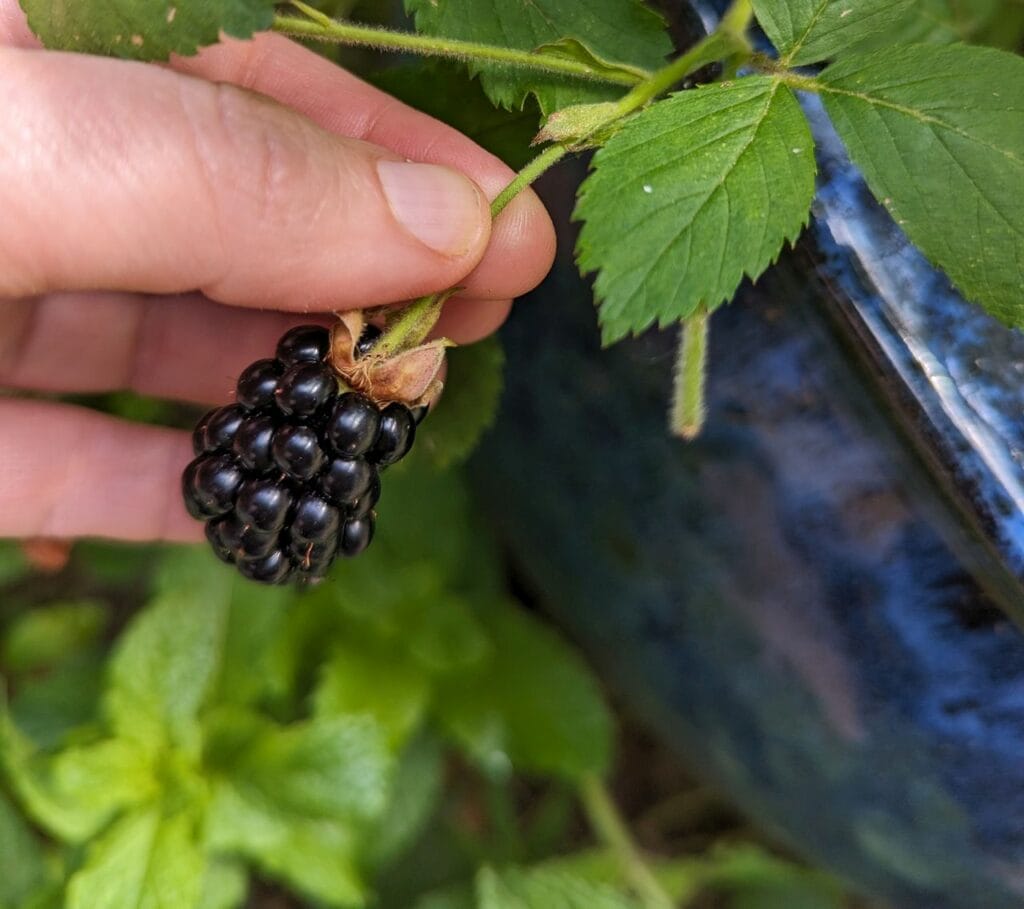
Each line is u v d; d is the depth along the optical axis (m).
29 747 0.24
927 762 0.19
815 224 0.16
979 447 0.16
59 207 0.17
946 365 0.16
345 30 0.16
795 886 0.28
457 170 0.18
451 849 0.28
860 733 0.20
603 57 0.17
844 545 0.18
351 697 0.24
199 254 0.17
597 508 0.22
